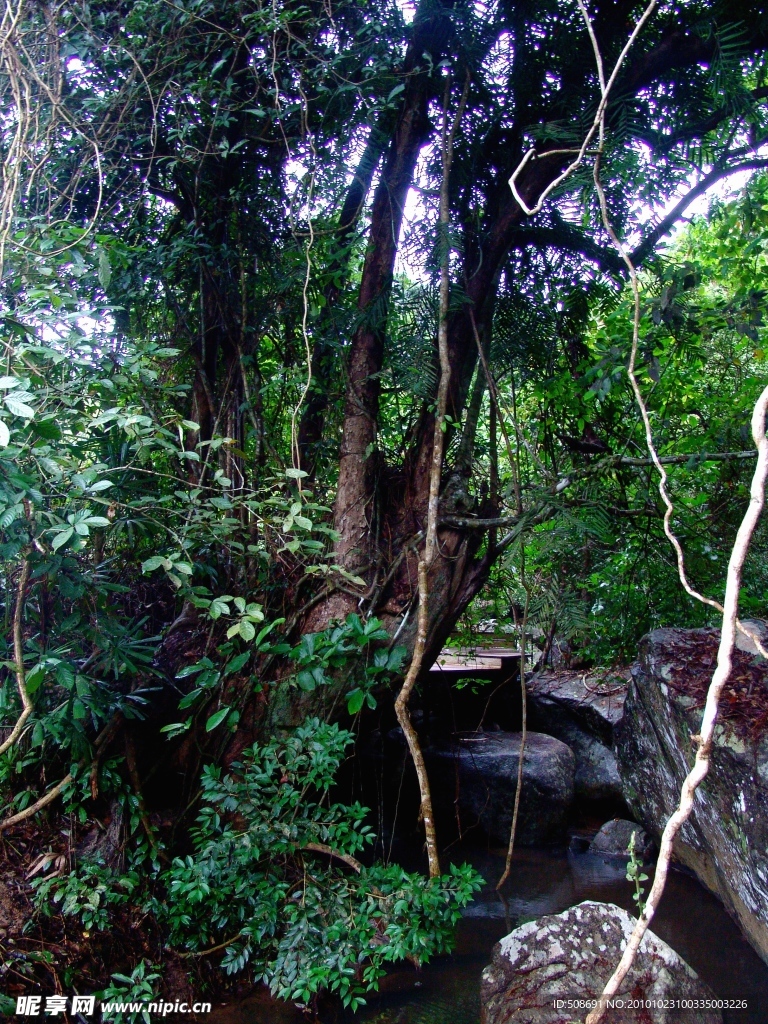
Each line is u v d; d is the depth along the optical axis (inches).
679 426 187.9
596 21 162.1
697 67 164.4
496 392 156.6
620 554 205.5
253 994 128.0
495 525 151.5
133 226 159.8
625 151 149.6
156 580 157.4
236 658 133.7
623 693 240.1
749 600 187.5
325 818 134.3
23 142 127.9
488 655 260.1
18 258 121.5
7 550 102.9
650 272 184.2
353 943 124.3
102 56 152.6
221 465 158.6
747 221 196.4
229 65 162.7
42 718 118.5
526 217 165.6
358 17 156.6
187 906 128.1
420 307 162.1
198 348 166.9
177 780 145.6
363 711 157.8
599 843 206.8
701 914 160.7
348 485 158.2
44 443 109.9
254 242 168.4
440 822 210.1
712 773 140.9
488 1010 120.1
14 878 122.6
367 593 150.9
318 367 167.9
